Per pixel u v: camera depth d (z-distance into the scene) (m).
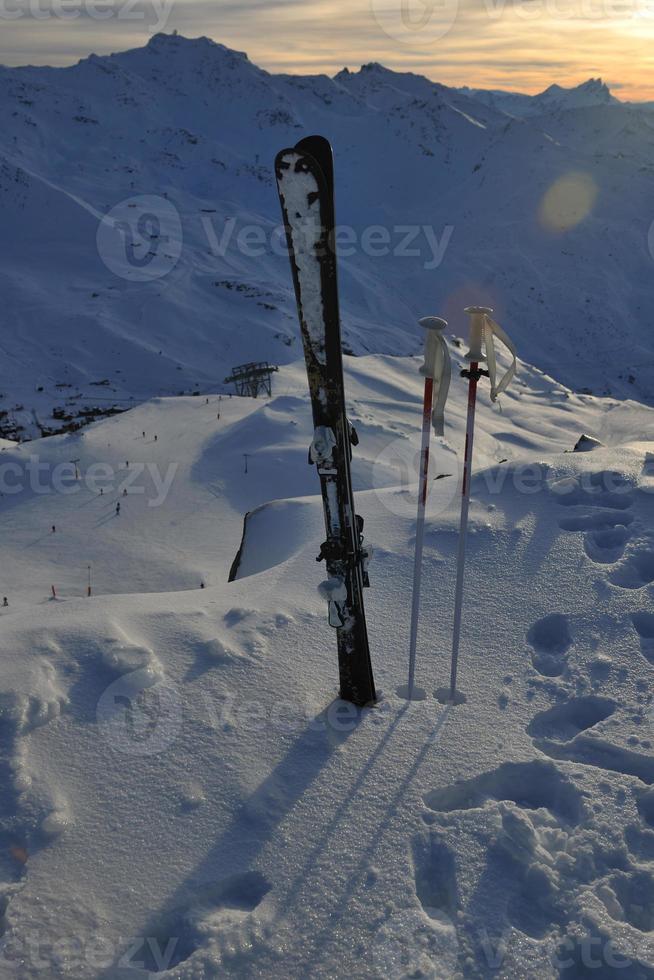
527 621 5.34
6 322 189.25
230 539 51.16
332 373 4.02
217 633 5.27
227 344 191.00
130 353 176.75
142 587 45.19
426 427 4.39
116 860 3.47
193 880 3.36
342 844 3.52
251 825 3.65
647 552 5.97
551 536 6.37
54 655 4.84
